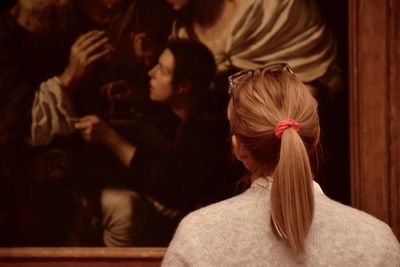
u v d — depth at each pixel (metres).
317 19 4.48
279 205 1.33
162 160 4.54
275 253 1.34
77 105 4.56
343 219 1.37
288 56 4.50
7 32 4.58
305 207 1.32
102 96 4.55
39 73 4.57
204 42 4.52
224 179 4.52
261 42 4.50
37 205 4.57
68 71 4.56
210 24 4.52
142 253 4.50
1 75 4.57
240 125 1.43
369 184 4.43
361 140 4.43
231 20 4.50
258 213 1.39
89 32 4.55
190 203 4.53
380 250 1.34
